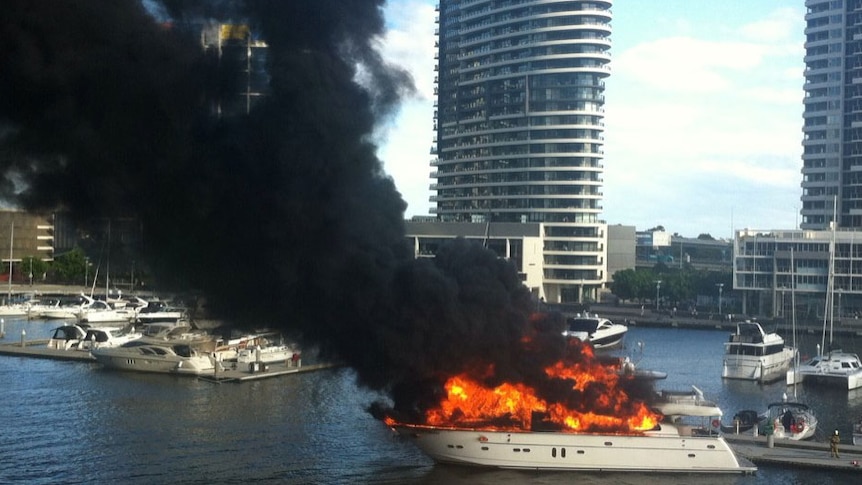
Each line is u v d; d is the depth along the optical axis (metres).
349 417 74.31
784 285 184.12
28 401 79.25
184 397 82.12
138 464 60.03
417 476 57.56
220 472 58.53
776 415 73.06
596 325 133.38
